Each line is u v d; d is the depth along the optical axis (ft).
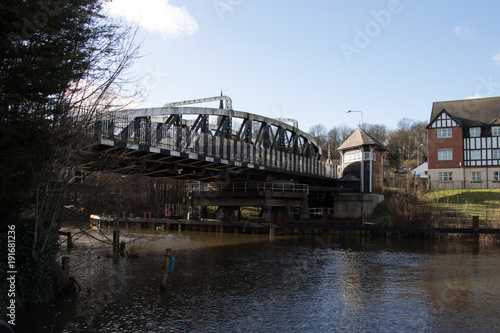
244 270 66.39
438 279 60.03
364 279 60.03
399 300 48.85
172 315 42.50
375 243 105.81
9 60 37.81
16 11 34.24
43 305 45.01
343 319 41.83
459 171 186.70
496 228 101.60
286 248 94.02
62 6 39.63
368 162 152.87
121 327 38.68
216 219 137.90
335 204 154.51
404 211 116.26
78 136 48.39
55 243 50.85
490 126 184.65
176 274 62.90
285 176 136.46
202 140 92.12
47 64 38.27
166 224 147.13
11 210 39.70
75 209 55.52
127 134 73.87
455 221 116.06
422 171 268.21
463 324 40.47
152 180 171.73
